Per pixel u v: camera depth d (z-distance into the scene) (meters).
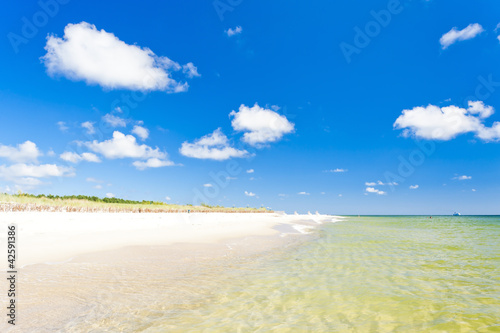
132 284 8.72
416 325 6.62
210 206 71.06
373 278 10.69
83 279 8.78
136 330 5.91
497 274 11.55
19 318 5.98
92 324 6.01
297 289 9.13
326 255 15.39
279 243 19.88
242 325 6.39
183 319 6.59
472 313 7.38
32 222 18.23
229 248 16.25
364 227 41.62
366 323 6.68
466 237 27.12
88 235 16.44
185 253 13.90
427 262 13.89
